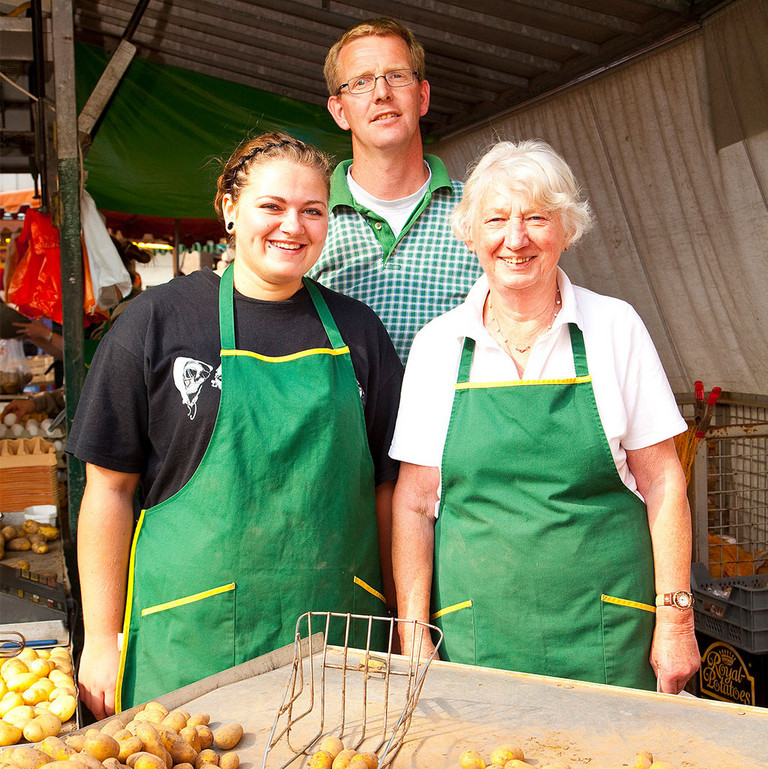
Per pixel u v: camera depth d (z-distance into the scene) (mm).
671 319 4074
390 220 2256
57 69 3355
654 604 1690
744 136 3365
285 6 4609
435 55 4711
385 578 1935
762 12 3125
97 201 5715
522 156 1659
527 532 1635
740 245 3529
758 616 2594
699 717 1211
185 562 1583
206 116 5801
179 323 1667
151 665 1619
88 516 1711
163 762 1091
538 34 4051
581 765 1091
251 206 1653
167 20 5082
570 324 1698
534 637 1641
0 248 5312
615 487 1665
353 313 1846
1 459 3701
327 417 1646
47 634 2293
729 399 3730
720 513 3211
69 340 3441
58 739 1146
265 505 1593
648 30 3670
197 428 1620
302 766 1115
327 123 6047
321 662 1459
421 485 1812
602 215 4383
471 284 2240
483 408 1695
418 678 1352
